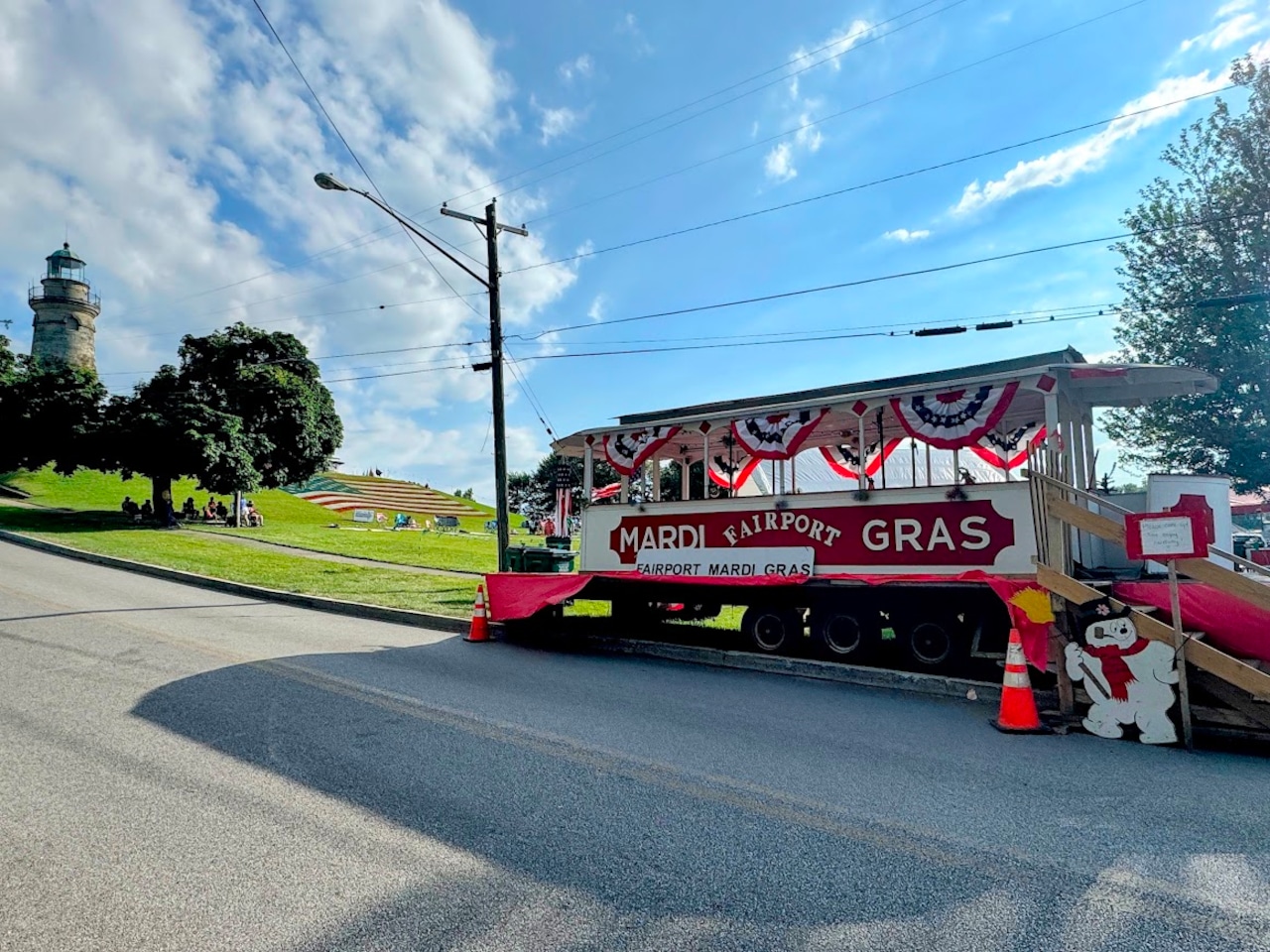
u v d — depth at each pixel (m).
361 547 26.52
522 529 52.16
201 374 33.28
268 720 6.26
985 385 8.74
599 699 7.56
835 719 6.94
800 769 5.41
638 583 11.31
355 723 6.28
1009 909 3.37
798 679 8.91
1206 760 5.77
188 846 3.91
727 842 4.09
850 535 9.65
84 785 4.72
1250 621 6.69
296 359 32.72
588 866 3.78
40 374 33.38
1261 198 16.70
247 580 16.83
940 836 4.20
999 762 5.65
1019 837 4.20
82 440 30.70
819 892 3.53
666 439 11.46
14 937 3.05
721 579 10.49
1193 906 3.41
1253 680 5.91
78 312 56.25
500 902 3.39
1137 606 7.11
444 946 3.03
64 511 32.31
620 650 10.86
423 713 6.69
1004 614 8.46
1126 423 18.83
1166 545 6.27
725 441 12.98
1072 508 7.30
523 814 4.44
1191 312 17.19
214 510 34.94
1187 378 9.25
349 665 8.70
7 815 4.25
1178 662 6.14
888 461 13.02
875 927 3.21
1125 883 3.65
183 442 28.27
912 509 9.21
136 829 4.11
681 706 7.34
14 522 26.92
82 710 6.38
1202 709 6.26
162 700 6.76
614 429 11.99
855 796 4.84
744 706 7.41
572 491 17.05
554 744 5.88
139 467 29.33
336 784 4.85
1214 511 9.15
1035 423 11.13
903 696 7.98
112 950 2.97
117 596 13.89
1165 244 17.81
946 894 3.51
